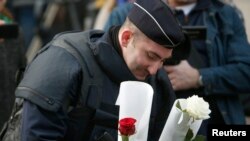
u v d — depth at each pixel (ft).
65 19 31.99
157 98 13.83
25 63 18.69
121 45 12.91
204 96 18.33
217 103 18.48
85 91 12.52
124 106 12.03
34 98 12.12
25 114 12.23
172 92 14.05
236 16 19.36
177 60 16.76
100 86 12.69
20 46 18.35
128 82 12.06
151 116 13.64
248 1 31.86
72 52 12.78
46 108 12.05
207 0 18.94
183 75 17.89
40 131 12.04
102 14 26.94
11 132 12.64
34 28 37.58
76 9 31.76
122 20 18.61
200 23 18.79
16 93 12.49
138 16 12.45
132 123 11.55
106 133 12.40
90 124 12.62
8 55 17.76
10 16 20.71
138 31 12.39
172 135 12.39
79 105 12.57
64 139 12.67
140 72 12.89
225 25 18.88
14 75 17.80
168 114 13.82
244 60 18.69
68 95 12.44
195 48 18.47
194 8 18.86
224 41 18.90
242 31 19.30
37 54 13.23
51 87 12.23
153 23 12.17
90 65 12.70
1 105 17.35
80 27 31.76
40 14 36.14
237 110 18.83
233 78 18.42
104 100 12.73
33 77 12.42
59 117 12.26
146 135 12.12
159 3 12.50
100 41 13.01
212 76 18.12
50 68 12.46
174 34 12.16
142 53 12.39
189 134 12.37
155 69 12.52
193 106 12.02
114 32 13.15
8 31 17.76
